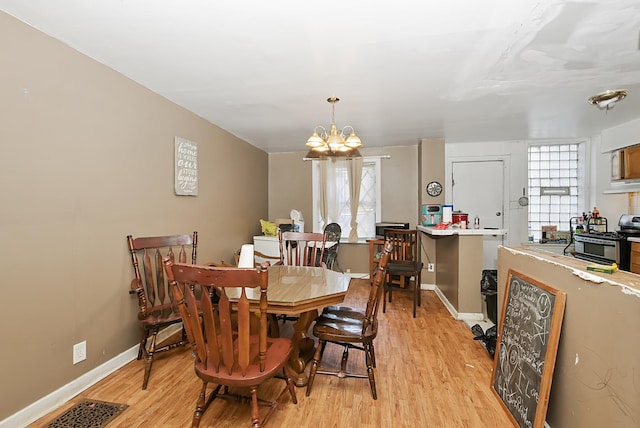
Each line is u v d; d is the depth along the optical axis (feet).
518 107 10.32
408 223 16.17
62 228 6.22
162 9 5.15
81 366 6.61
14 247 5.40
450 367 7.66
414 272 11.59
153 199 8.74
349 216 17.52
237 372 4.88
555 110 10.68
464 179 16.83
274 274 8.18
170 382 6.94
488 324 10.64
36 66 5.71
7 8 5.12
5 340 5.27
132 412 5.91
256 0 4.91
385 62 7.08
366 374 7.23
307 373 7.35
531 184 16.62
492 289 10.75
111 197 7.36
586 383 4.25
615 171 13.14
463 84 8.36
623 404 3.57
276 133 13.62
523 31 5.81
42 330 5.85
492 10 5.19
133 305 8.02
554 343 4.78
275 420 5.69
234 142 13.82
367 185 17.48
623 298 3.58
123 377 7.13
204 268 4.52
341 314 7.60
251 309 6.07
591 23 5.55
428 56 6.81
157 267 8.38
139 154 8.23
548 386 4.74
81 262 6.63
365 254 17.21
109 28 5.72
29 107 5.60
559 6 5.08
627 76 7.87
